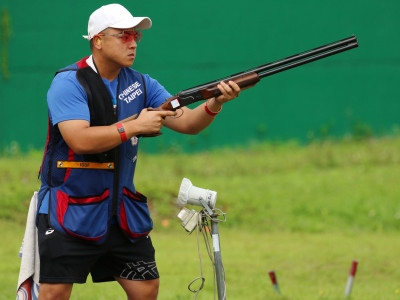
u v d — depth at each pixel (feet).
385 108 218.79
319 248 122.62
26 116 211.20
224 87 49.52
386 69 218.38
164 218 143.33
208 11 214.07
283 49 216.74
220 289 51.29
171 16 213.05
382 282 98.73
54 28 210.79
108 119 50.49
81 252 50.26
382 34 217.97
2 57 209.97
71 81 49.60
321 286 95.61
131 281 53.62
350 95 217.97
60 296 50.49
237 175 184.85
